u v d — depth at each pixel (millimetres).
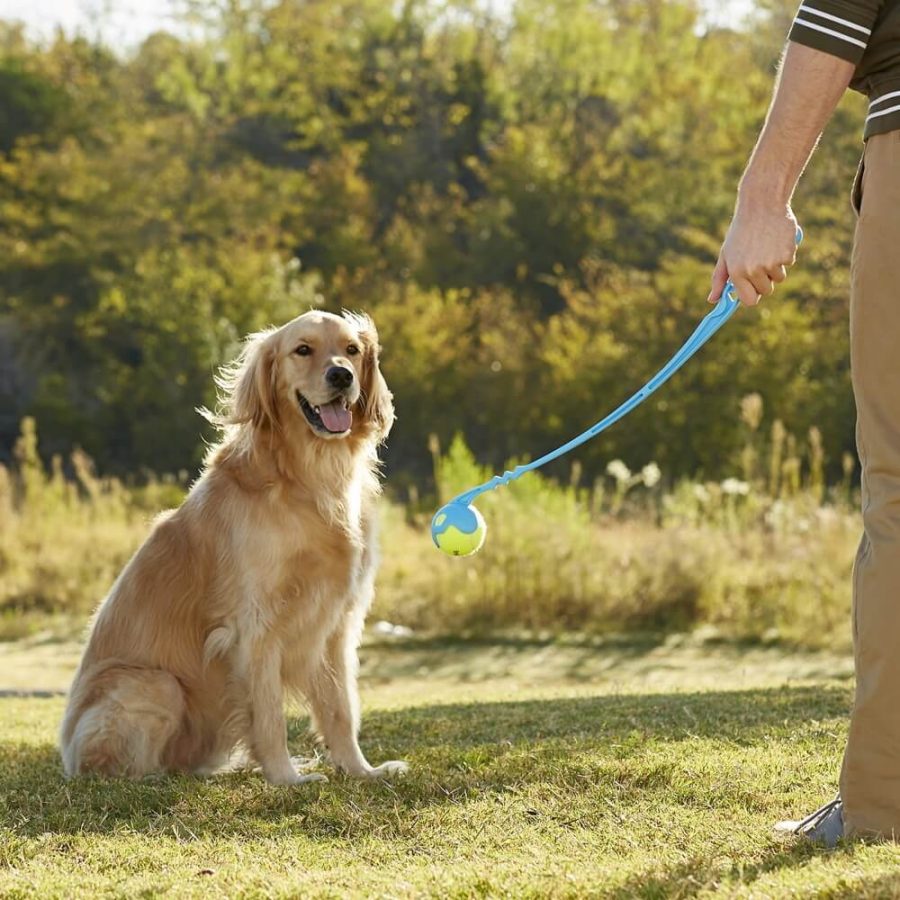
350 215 42531
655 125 42531
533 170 40500
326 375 4629
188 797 4066
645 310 31750
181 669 4750
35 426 36844
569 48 50406
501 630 11953
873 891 2402
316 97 49656
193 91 49688
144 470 35000
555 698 6469
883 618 2793
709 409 29797
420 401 34719
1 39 52156
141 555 4887
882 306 2820
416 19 51969
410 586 12664
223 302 35188
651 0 53344
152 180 40531
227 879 2992
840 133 30453
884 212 2807
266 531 4582
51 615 13445
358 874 3002
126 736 4617
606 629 11906
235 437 4910
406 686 9234
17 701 7805
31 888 2982
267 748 4543
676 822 3348
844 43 2791
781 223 2900
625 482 17672
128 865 3244
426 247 41031
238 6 52375
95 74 48250
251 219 40375
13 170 40438
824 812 3111
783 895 2467
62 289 39531
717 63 45031
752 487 14273
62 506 15797
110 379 37031
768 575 12180
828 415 29266
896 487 2811
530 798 3744
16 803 4133
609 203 41062
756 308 30438
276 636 4598
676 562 12312
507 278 40719
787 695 5836
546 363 33125
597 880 2715
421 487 32688
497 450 34312
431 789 3979
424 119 48250
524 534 12562
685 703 5676
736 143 36875
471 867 2965
